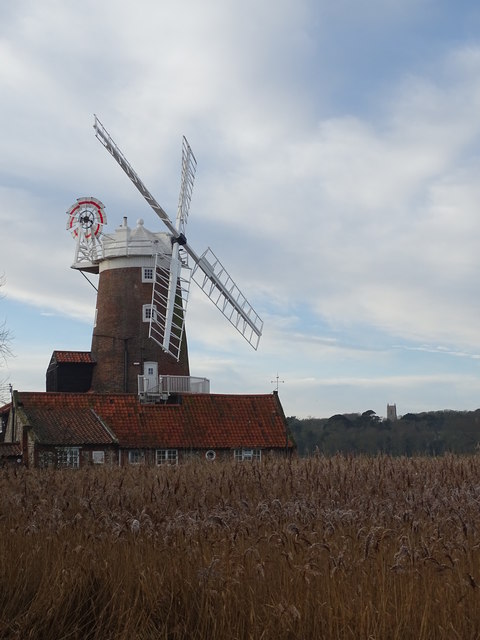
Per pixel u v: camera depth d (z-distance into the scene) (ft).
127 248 180.24
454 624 28.96
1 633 33.22
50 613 33.63
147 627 32.09
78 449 149.18
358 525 40.11
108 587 35.53
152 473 68.39
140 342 178.91
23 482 59.72
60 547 38.93
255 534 39.06
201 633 31.30
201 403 168.86
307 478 58.39
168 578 34.65
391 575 31.99
